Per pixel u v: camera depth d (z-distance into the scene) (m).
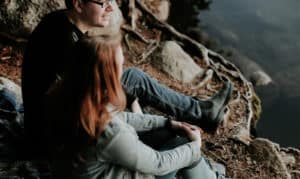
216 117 4.37
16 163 3.96
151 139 3.38
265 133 8.19
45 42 3.67
